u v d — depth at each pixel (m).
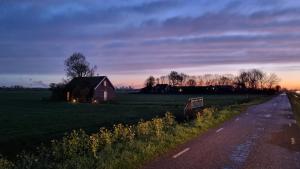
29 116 37.06
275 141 17.11
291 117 32.34
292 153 13.94
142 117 35.00
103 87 79.19
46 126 27.69
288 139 17.83
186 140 16.95
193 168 11.16
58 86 78.19
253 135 19.19
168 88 161.38
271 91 160.12
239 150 14.42
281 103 62.78
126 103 65.75
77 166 10.21
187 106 30.84
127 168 10.93
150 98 94.94
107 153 11.98
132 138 15.02
